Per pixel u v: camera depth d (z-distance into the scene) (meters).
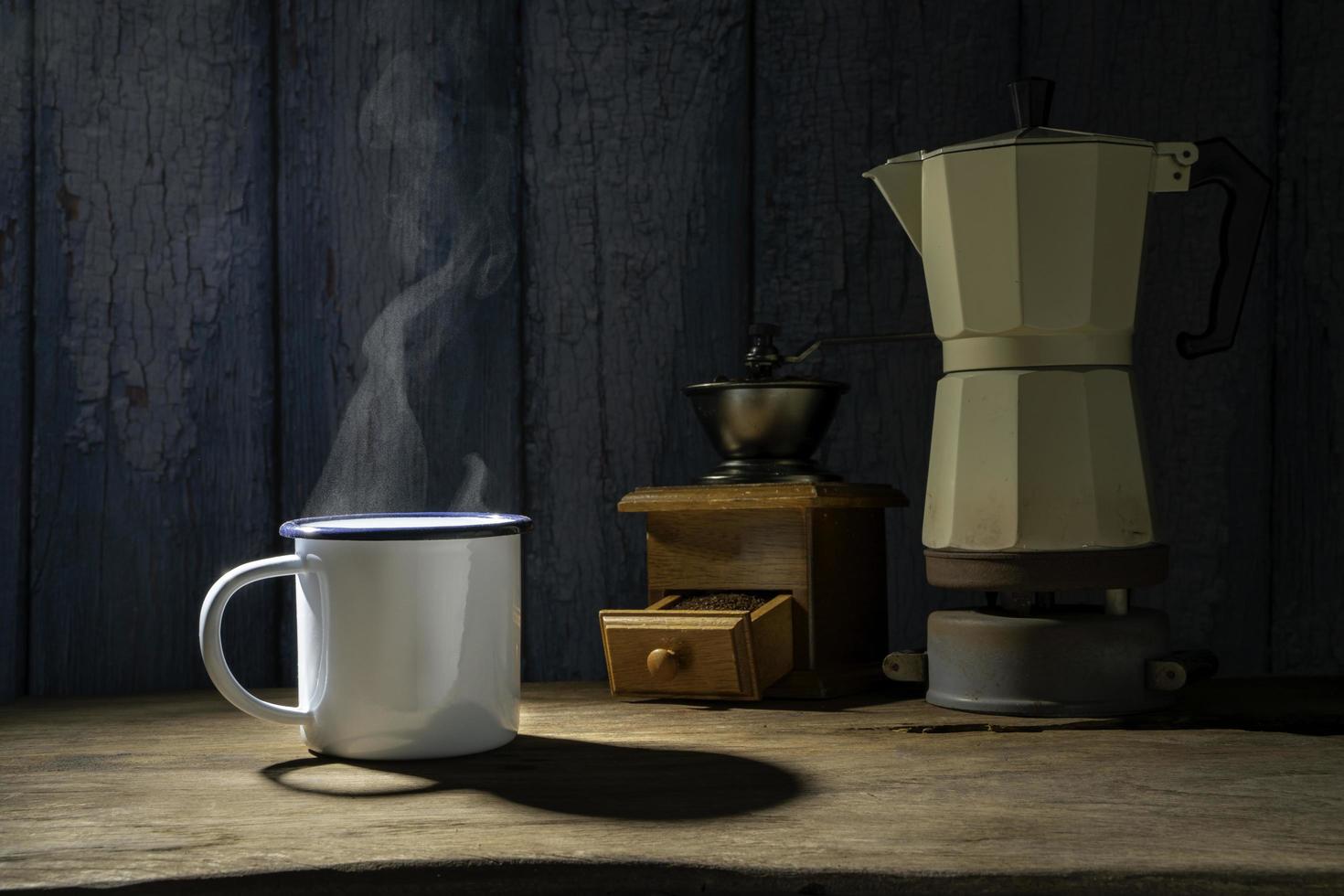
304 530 1.03
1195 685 1.17
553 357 1.26
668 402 1.26
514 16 1.25
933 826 0.96
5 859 0.93
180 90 1.23
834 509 1.16
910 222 1.13
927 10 1.25
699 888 0.93
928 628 1.13
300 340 1.24
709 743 1.06
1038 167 1.08
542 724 1.10
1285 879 0.92
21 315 1.21
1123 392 1.10
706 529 1.16
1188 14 1.24
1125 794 0.99
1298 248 1.23
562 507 1.26
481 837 0.95
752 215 1.26
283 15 1.24
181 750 1.07
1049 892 0.92
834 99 1.26
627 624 1.13
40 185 1.22
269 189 1.24
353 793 1.00
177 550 1.23
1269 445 1.24
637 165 1.26
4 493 1.21
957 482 1.10
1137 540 1.09
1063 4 1.25
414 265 1.25
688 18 1.26
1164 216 1.24
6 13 1.21
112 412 1.22
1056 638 1.09
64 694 1.22
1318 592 1.23
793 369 1.26
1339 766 1.02
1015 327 1.09
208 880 0.92
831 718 1.11
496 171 1.25
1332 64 1.23
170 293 1.23
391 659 1.02
